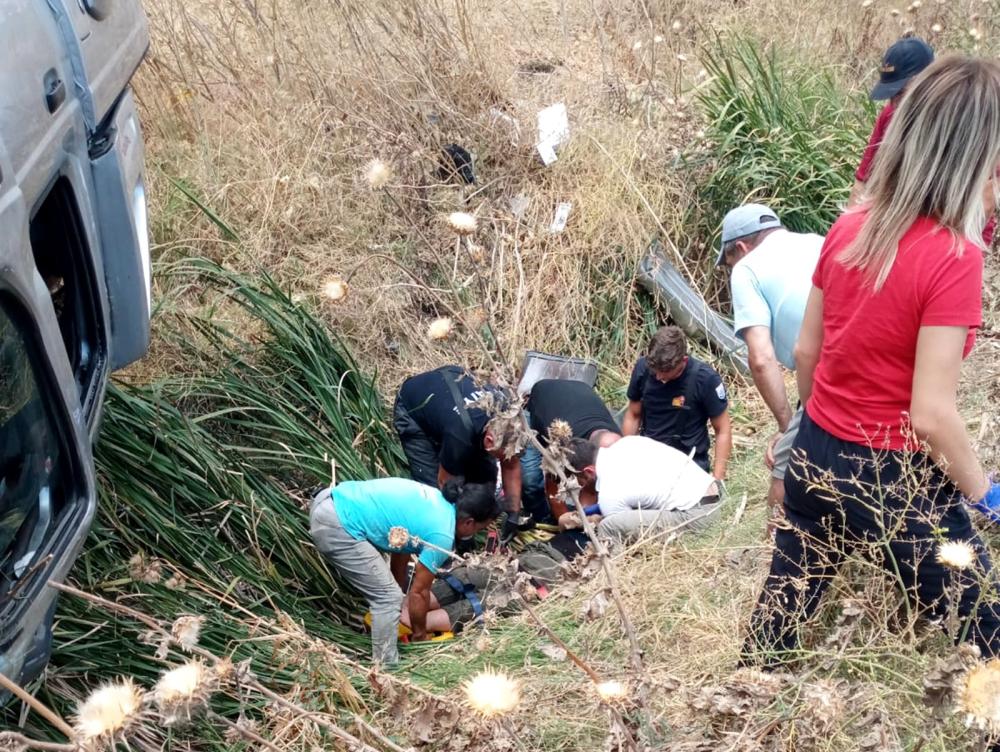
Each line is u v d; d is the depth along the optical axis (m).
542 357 4.88
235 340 4.23
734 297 3.61
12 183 2.06
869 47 6.86
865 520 2.30
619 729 1.99
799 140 5.91
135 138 3.16
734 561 3.30
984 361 4.21
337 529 3.48
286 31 5.88
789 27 7.12
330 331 4.67
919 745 2.03
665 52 6.61
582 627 2.98
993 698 1.64
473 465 4.06
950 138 1.94
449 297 5.00
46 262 2.68
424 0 6.16
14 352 2.06
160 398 3.64
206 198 4.98
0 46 2.20
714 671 2.79
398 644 3.52
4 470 2.05
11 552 2.07
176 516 3.39
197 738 2.60
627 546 3.70
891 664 2.55
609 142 5.91
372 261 5.00
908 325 2.07
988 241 3.42
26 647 2.04
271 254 4.98
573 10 7.30
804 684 2.34
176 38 5.68
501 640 3.12
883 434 2.20
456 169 5.49
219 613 3.15
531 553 3.91
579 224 5.56
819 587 2.55
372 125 5.26
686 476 3.92
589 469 4.06
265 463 3.99
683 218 5.71
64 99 2.50
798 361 2.47
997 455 3.26
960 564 2.02
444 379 4.17
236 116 5.52
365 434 4.34
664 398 4.38
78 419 2.32
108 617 2.93
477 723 1.96
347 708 2.77
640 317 5.54
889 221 2.04
